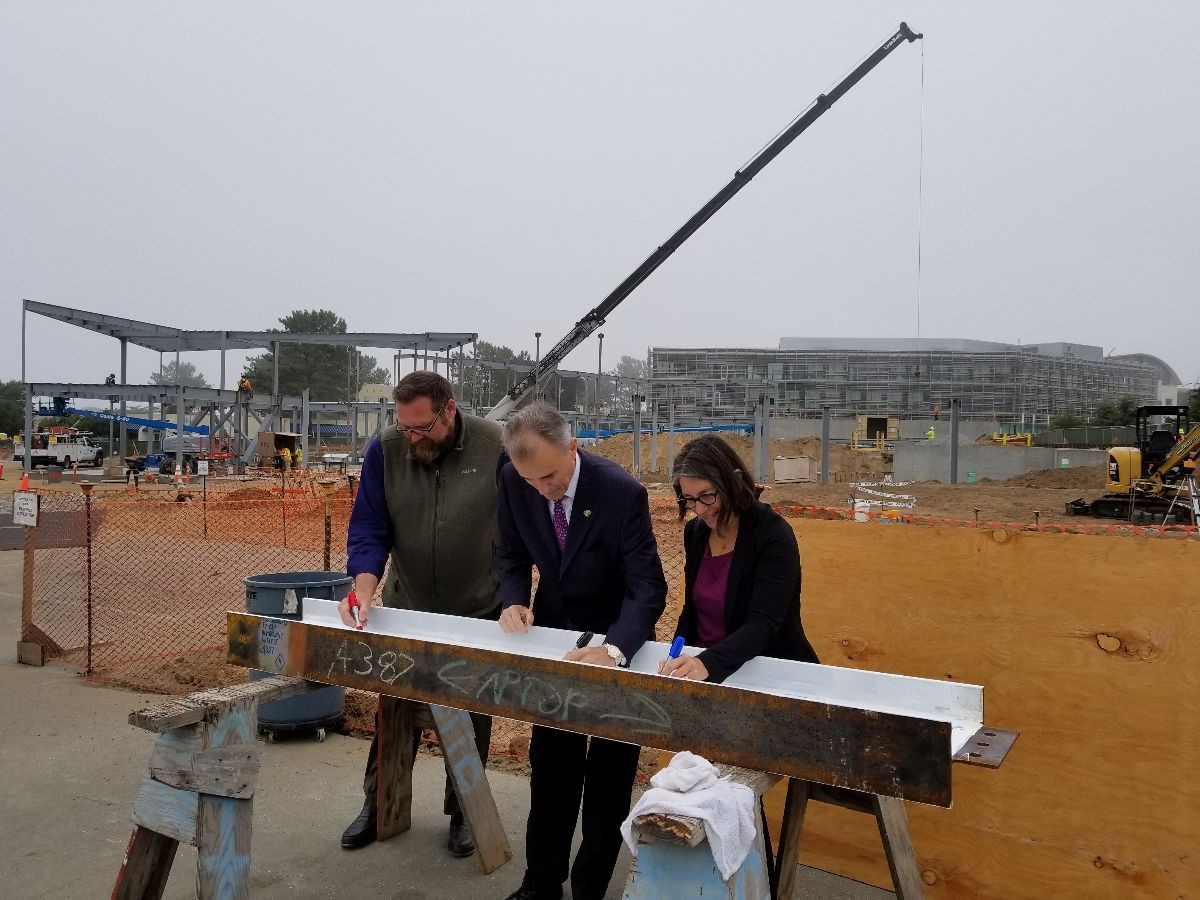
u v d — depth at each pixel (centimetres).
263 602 468
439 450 330
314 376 7919
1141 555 272
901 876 237
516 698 226
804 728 185
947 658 304
